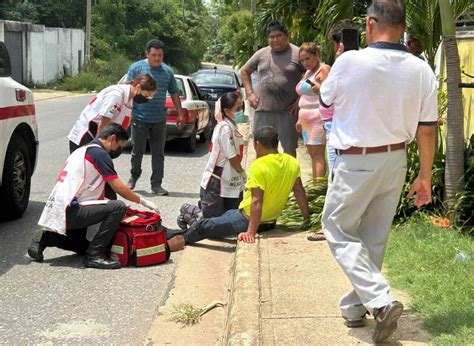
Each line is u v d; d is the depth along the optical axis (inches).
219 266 244.1
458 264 197.3
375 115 142.2
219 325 190.4
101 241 235.5
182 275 230.5
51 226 234.4
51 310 198.7
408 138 146.9
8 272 230.8
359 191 145.8
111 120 290.7
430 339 151.7
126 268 236.7
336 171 148.8
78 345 175.8
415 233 229.0
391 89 141.3
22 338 179.0
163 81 353.4
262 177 241.3
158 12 2111.2
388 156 144.6
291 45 309.1
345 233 149.7
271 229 259.8
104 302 205.8
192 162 487.2
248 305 177.5
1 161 276.8
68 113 867.4
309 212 260.8
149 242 238.7
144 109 349.1
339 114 146.6
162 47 350.3
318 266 211.3
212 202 269.6
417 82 142.3
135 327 188.1
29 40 1317.7
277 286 192.9
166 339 180.4
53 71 1441.9
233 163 267.4
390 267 200.4
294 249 231.1
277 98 306.2
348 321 161.3
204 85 673.6
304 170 390.0
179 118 371.9
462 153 240.5
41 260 242.8
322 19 351.6
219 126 267.4
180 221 278.4
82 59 1601.9
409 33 285.4
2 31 1220.5
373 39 146.6
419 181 148.5
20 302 204.4
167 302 206.7
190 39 2260.1
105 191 243.1
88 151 236.1
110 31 1918.1
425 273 191.6
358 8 418.6
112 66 1573.6
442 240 219.6
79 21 1857.8
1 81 283.0
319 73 230.8
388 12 142.8
